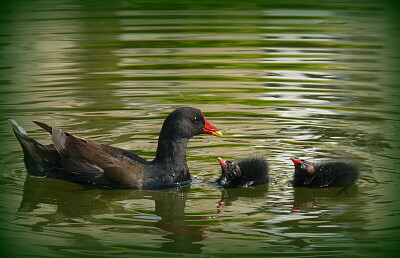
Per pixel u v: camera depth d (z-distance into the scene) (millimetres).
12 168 12797
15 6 25906
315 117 15430
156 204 11203
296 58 19500
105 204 11203
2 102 15969
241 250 9117
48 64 18859
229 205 11094
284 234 9656
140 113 15516
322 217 10344
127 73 18203
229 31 22219
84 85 17266
